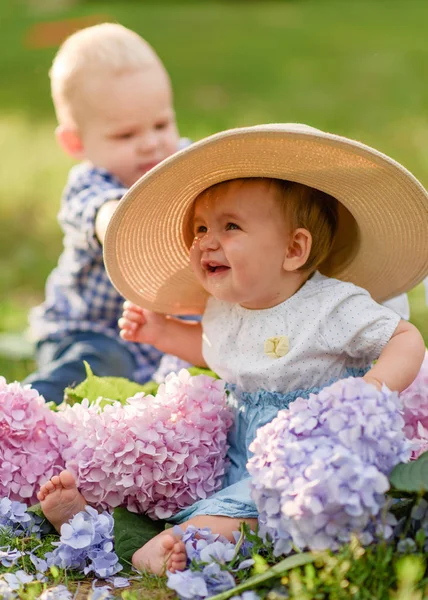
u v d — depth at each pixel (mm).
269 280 3324
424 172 9773
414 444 3016
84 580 2926
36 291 7754
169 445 3223
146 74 4992
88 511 3055
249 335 3412
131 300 3699
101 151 5012
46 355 5020
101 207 4672
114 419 3244
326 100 14023
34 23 21328
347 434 2656
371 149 3002
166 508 3285
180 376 3395
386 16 20859
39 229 9469
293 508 2582
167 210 3439
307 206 3338
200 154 3080
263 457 2779
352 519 2584
